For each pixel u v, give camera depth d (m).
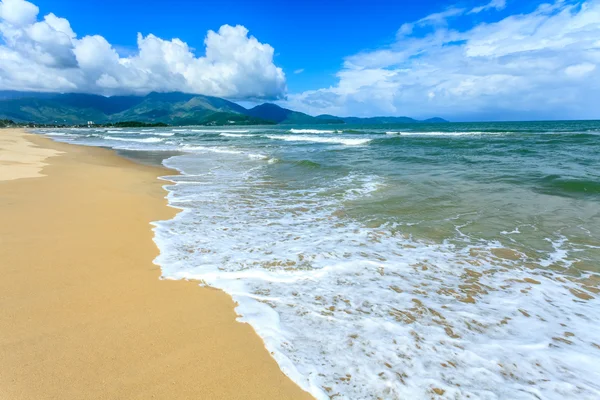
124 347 2.71
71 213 6.42
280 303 3.45
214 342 2.81
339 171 12.38
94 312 3.18
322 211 7.11
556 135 27.64
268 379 2.43
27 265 4.12
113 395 2.24
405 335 2.97
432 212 6.82
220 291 3.66
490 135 30.23
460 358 2.70
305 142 30.27
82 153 20.83
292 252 4.80
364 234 5.62
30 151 20.11
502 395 2.34
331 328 3.04
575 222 6.02
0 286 3.59
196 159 18.20
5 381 2.31
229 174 12.66
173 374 2.44
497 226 5.93
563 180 8.82
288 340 2.86
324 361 2.63
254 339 2.86
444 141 23.88
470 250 4.94
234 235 5.54
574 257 4.66
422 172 11.39
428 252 4.87
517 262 4.54
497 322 3.21
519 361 2.68
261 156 18.44
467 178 10.00
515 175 10.05
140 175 12.06
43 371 2.41
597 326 3.16
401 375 2.49
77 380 2.35
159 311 3.23
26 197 7.61
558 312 3.39
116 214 6.48
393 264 4.45
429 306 3.46
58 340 2.76
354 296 3.62
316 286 3.82
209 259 4.50
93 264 4.22
